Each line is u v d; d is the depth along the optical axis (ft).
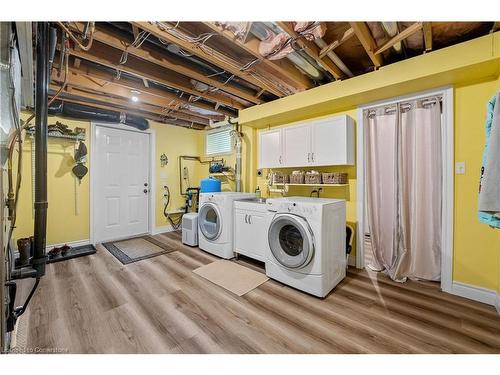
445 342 5.00
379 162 9.07
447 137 7.14
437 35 6.39
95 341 4.99
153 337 5.14
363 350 4.79
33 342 4.91
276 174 11.19
